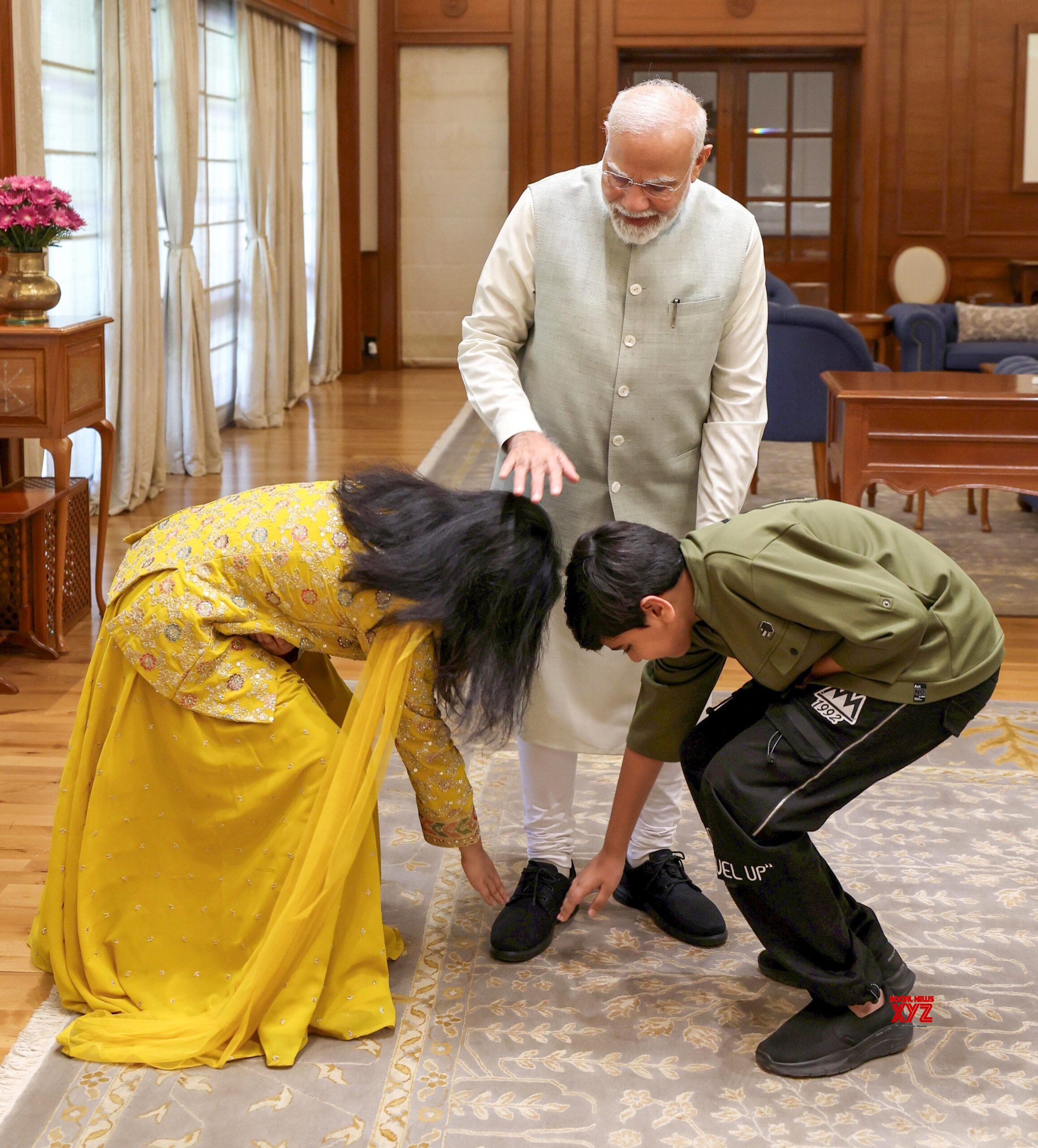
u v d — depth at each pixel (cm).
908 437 399
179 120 628
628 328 221
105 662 203
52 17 512
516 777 305
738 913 243
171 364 646
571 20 1018
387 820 278
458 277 1090
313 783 195
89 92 551
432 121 1060
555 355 225
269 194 799
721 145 1048
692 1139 176
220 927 203
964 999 211
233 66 773
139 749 201
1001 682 373
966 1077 191
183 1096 184
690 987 216
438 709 200
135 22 561
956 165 1005
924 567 185
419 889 249
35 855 259
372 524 188
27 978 216
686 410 227
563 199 222
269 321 796
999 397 392
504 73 1045
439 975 218
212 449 664
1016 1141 176
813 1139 177
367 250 1075
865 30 988
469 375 229
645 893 241
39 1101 182
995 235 1009
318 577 190
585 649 219
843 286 1061
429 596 181
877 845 267
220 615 191
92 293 559
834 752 183
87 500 426
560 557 194
